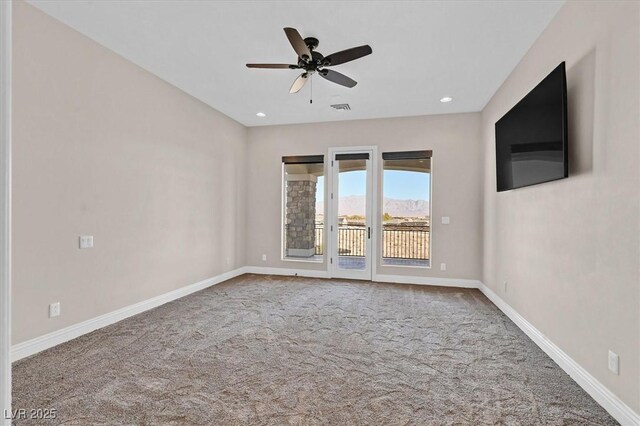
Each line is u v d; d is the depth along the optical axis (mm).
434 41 3145
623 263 1923
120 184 3518
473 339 3115
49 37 2797
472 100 4676
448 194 5289
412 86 4199
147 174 3887
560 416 1983
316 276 5898
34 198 2697
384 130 5574
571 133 2484
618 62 1971
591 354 2215
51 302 2832
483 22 2844
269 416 1948
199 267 4871
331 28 2947
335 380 2359
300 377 2396
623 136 1928
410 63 3582
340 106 4945
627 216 1896
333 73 3254
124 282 3580
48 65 2791
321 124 5883
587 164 2281
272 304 4184
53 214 2842
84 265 3123
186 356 2707
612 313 2014
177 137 4379
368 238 5637
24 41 2617
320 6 2648
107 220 3363
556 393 2223
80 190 3082
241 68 3777
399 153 5500
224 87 4328
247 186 6188
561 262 2605
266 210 6145
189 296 4520
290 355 2748
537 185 3021
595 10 2193
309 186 6027
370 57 3457
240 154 5977
